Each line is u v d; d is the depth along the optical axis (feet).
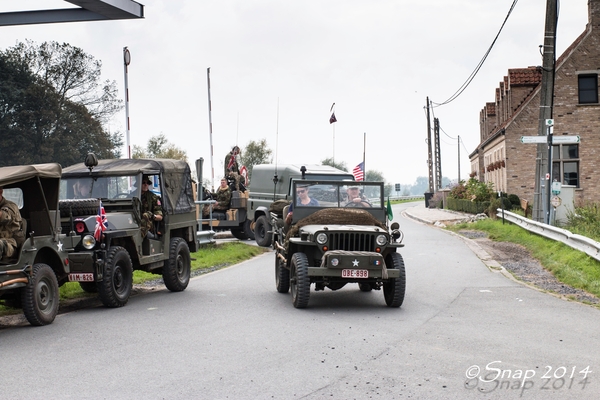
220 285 45.44
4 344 27.12
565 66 116.26
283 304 36.99
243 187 88.63
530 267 52.75
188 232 45.88
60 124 177.37
